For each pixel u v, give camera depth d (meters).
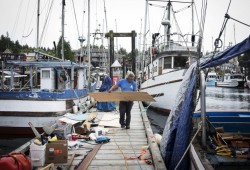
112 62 20.77
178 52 18.03
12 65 13.75
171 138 7.13
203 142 6.07
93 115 11.62
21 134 11.89
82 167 5.78
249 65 14.23
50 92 11.92
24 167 4.91
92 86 19.77
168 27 20.02
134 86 9.41
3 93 11.79
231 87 53.88
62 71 14.32
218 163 5.36
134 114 13.51
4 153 10.49
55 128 7.60
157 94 18.52
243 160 5.44
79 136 8.22
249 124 8.28
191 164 6.11
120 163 6.21
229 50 5.72
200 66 6.32
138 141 8.09
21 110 11.78
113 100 9.25
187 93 6.86
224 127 8.31
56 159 5.93
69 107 12.68
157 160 6.05
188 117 6.44
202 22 5.81
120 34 20.56
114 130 9.56
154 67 20.59
